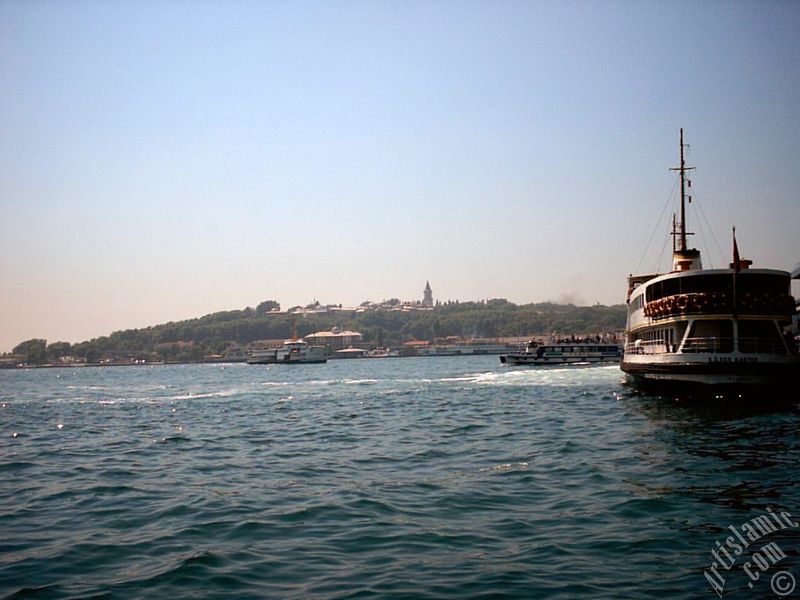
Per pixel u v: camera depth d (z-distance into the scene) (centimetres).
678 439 3284
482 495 2248
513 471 2636
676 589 1434
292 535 1842
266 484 2536
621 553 1652
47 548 1784
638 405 4841
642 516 1950
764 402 4488
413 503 2162
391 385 8856
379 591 1445
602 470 2597
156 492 2444
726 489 2230
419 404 5850
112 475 2822
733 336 4541
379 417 4909
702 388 4541
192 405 6631
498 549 1698
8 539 1878
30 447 3859
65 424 5156
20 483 2716
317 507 2130
